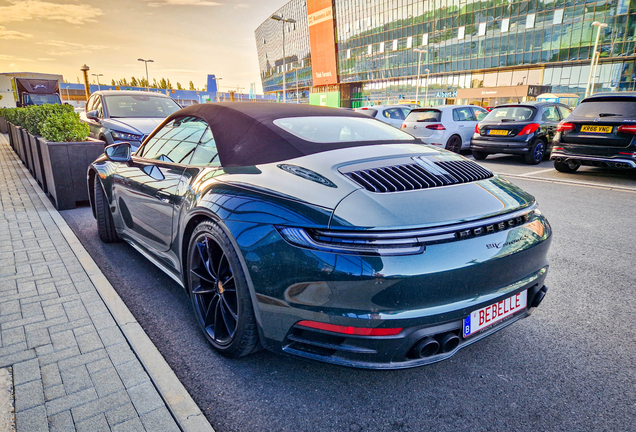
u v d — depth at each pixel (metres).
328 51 74.06
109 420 1.61
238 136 2.30
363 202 1.63
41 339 2.18
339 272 1.53
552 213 5.02
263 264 1.70
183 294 2.87
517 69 48.78
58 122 5.32
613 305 2.69
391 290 1.50
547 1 44.12
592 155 7.06
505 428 1.62
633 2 38.84
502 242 1.72
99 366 1.96
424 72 58.19
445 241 1.59
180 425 1.58
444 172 1.99
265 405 1.75
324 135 2.32
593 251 3.71
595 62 42.41
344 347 1.60
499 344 2.24
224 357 2.11
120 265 3.40
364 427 1.62
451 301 1.60
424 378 1.95
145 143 3.26
